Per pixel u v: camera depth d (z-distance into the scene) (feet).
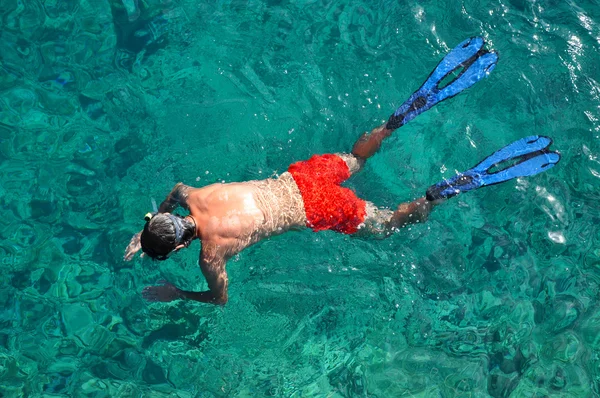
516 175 14.17
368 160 15.81
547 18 18.39
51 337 14.10
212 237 12.09
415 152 16.17
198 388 13.57
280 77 17.58
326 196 13.25
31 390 13.32
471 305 14.61
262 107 16.96
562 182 15.93
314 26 18.76
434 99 14.85
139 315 14.49
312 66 17.74
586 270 14.98
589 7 18.66
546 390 13.47
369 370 13.85
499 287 14.83
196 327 14.37
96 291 14.76
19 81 17.90
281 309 14.49
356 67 17.61
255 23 18.93
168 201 13.17
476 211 15.71
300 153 16.06
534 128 16.57
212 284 12.60
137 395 13.37
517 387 13.51
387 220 14.03
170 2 19.27
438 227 15.40
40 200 15.97
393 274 14.87
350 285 14.74
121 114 17.29
